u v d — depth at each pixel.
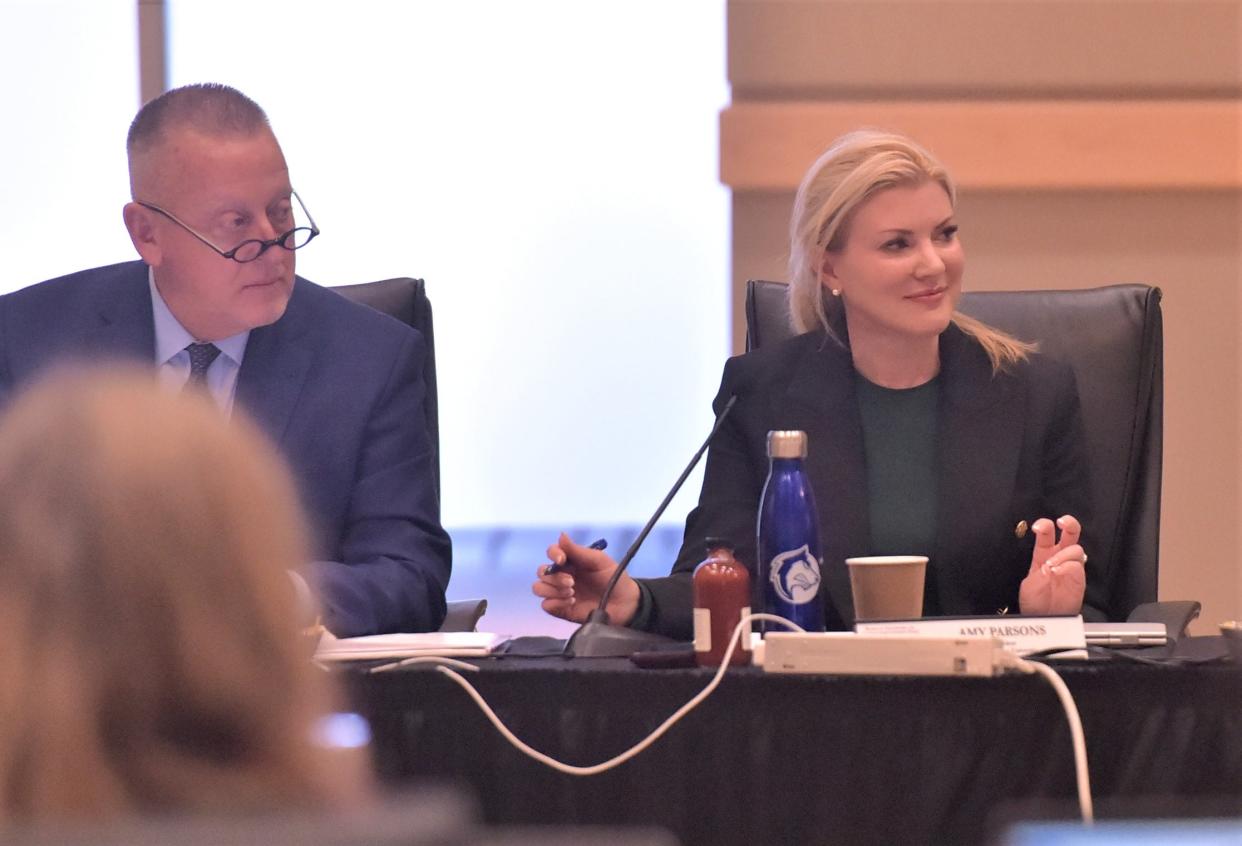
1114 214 10.63
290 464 5.77
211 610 1.43
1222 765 3.81
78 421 1.46
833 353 5.93
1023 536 5.63
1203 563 10.82
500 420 13.29
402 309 6.59
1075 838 1.15
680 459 13.26
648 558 13.36
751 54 10.60
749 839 3.88
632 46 12.52
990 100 10.59
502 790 3.96
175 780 1.41
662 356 13.12
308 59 12.18
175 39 11.86
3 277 11.69
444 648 4.32
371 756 3.97
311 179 12.36
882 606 4.45
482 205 12.66
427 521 5.83
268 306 5.71
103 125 11.63
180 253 5.63
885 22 10.55
